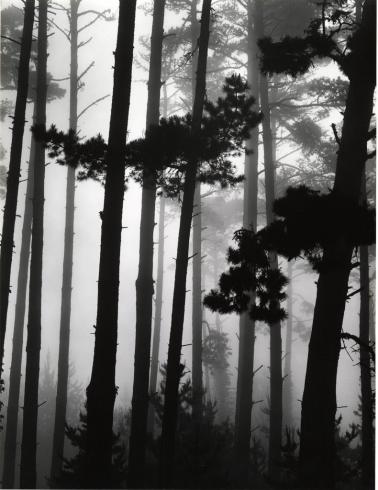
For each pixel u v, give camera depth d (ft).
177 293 34.99
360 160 31.04
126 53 34.81
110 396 32.94
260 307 30.94
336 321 30.35
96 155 33.99
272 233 28.25
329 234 26.73
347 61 31.73
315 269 28.22
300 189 28.02
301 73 32.99
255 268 30.45
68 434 41.73
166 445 34.30
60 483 39.29
